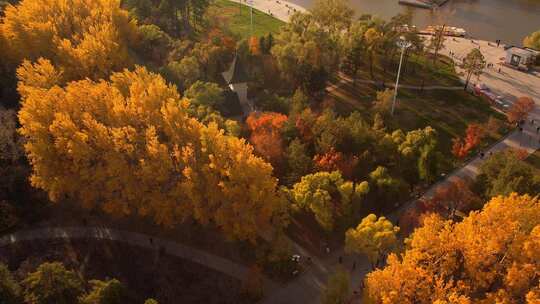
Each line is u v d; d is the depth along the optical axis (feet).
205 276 291.17
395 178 340.59
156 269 291.99
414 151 349.00
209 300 280.31
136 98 319.06
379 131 374.02
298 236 320.29
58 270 230.07
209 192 273.13
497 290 248.52
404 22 540.93
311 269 300.20
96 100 315.78
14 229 302.66
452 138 445.78
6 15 436.76
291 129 359.25
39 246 296.10
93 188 288.10
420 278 236.63
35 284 225.35
